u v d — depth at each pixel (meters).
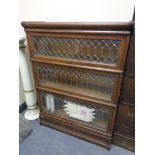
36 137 1.37
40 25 1.00
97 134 1.23
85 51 1.01
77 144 1.30
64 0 1.20
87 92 1.14
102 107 1.11
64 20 1.27
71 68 1.07
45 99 1.41
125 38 0.83
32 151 1.24
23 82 1.45
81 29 0.90
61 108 1.41
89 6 1.14
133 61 0.89
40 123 1.50
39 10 1.32
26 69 1.41
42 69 1.25
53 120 1.41
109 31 0.84
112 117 1.10
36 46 1.16
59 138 1.36
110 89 1.07
